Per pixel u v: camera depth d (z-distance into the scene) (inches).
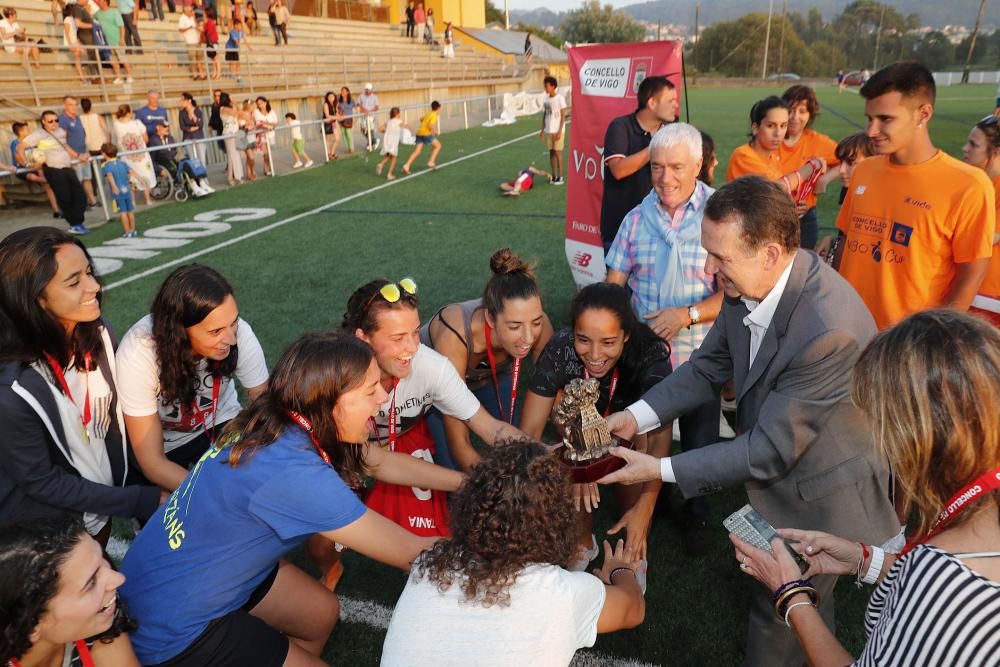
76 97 577.3
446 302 262.1
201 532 72.9
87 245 352.5
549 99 490.6
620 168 167.3
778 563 66.2
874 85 111.9
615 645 105.1
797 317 73.8
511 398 121.1
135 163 441.1
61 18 660.1
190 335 95.0
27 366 86.6
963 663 39.3
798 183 185.8
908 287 118.3
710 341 94.3
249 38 904.3
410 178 542.3
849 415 75.0
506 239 350.6
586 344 96.6
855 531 78.8
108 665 70.4
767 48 2701.8
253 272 301.6
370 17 1317.7
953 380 42.6
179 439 111.8
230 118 527.8
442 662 57.2
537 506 58.4
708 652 103.4
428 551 63.6
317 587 94.2
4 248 85.2
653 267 133.1
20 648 60.0
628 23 3026.6
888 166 119.1
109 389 96.8
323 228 382.9
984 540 43.5
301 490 70.4
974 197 109.2
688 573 120.8
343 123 685.3
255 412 74.2
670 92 162.1
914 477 45.6
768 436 75.5
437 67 1220.5
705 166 170.2
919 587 42.4
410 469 99.2
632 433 96.3
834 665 58.4
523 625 57.3
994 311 144.6
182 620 74.0
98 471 97.2
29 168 375.2
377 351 94.4
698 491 82.7
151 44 738.2
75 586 60.8
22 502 89.4
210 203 459.5
